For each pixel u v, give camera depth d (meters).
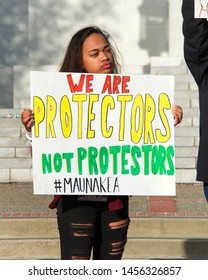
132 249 8.46
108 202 5.50
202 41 5.51
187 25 5.52
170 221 8.72
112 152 5.54
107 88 5.54
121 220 5.55
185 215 8.97
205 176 5.59
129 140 5.55
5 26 18.20
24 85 17.73
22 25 18.22
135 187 5.54
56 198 5.63
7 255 8.46
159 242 8.46
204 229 8.69
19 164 11.98
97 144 5.53
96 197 5.49
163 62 15.73
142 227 8.72
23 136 12.28
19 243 8.48
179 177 11.71
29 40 18.00
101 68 5.62
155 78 5.56
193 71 5.63
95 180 5.52
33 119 5.48
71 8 18.00
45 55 18.02
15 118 12.88
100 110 5.54
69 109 5.51
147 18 17.94
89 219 5.47
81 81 5.52
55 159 5.50
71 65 5.66
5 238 8.59
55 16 18.00
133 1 17.97
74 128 5.52
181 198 10.35
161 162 5.55
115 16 18.00
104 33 5.88
